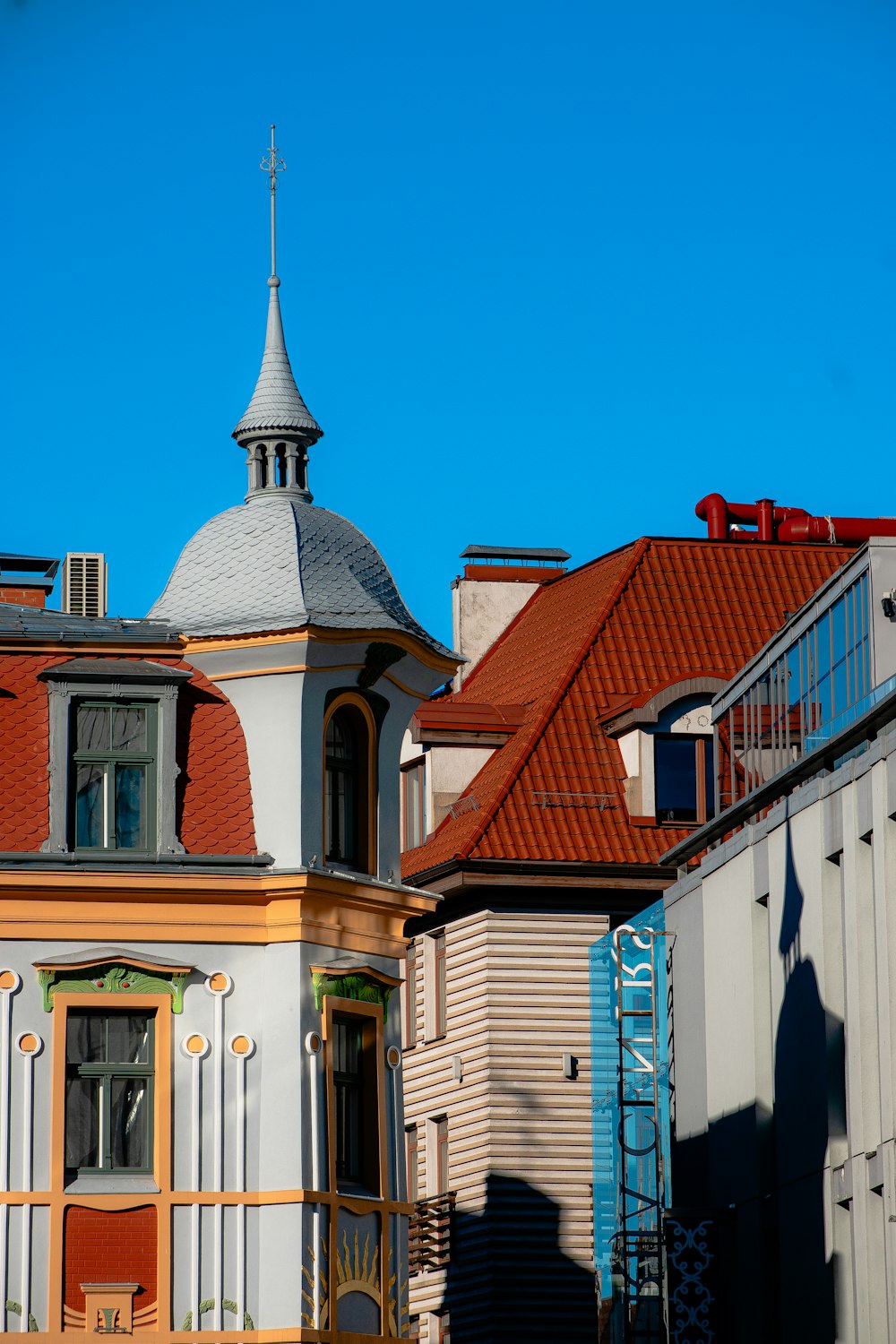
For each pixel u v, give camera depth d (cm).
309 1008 4825
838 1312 5109
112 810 4841
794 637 5769
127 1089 4762
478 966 6700
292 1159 4744
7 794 4812
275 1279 4700
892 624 5225
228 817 4881
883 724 5081
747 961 5725
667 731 6856
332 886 4881
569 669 7119
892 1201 4809
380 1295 4881
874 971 5059
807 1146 5322
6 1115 4681
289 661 4903
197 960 4812
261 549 5100
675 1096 6172
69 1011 4753
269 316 5412
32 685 4903
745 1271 5644
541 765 6862
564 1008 6675
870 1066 5022
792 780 5603
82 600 6762
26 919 4753
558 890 6694
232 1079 4778
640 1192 6050
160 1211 4697
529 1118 6612
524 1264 6531
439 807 7050
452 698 7819
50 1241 4647
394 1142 4984
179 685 4919
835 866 5291
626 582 7406
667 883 6712
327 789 5003
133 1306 4659
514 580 8169
